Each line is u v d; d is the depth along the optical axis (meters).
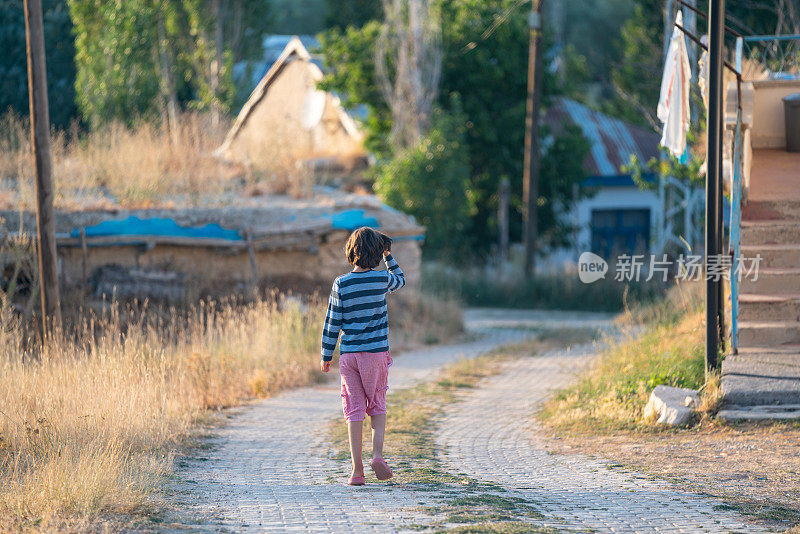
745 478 23.73
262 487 23.52
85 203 62.97
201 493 22.42
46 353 36.56
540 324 80.81
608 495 22.27
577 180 119.75
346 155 120.06
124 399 30.88
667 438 29.66
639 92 111.25
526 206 104.25
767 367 32.94
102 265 60.88
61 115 137.88
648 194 125.25
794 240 39.09
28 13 46.84
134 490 21.41
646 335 46.28
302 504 21.03
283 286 66.81
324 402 42.06
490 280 104.06
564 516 19.81
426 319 72.81
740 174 36.91
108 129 83.31
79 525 18.12
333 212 69.94
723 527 18.83
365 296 23.02
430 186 105.38
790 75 48.03
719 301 37.50
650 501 21.42
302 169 79.06
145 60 127.38
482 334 74.44
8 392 30.47
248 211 67.00
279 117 121.00
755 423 29.70
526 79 118.56
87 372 33.75
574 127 120.12
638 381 36.12
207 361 43.16
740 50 41.47
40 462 24.56
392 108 111.81
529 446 31.06
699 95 56.31
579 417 34.81
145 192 67.00
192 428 33.75
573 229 122.62
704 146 56.62
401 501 21.34
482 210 125.44
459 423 36.59
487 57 117.00
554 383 46.97
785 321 36.19
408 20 112.25
